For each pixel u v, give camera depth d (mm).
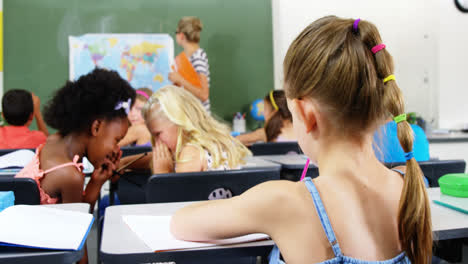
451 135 3430
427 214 636
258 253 695
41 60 4371
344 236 588
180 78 4059
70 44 4398
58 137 1260
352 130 615
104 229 786
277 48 4660
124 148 2045
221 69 4695
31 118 2604
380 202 628
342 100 594
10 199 883
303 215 594
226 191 1116
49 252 632
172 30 4590
